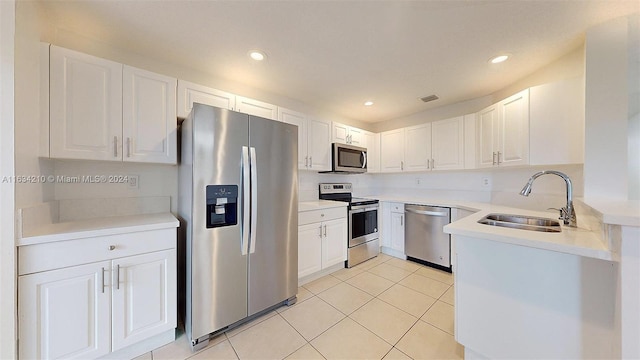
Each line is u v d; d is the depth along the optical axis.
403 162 3.38
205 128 1.56
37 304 1.15
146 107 1.66
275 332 1.68
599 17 1.39
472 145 2.67
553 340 1.13
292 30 1.56
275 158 1.92
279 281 1.96
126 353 1.41
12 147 1.11
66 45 1.59
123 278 1.37
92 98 1.47
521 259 1.21
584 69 1.58
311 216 2.46
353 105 3.12
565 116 1.73
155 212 1.97
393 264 3.00
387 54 1.85
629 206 1.06
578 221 1.48
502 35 1.59
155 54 1.87
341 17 1.43
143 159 1.65
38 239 1.14
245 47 1.77
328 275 2.66
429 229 2.86
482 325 1.32
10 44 1.11
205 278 1.56
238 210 1.71
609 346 1.00
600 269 1.02
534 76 2.11
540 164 1.85
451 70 2.11
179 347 1.52
